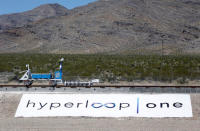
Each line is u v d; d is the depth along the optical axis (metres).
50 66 46.22
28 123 23.14
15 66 46.00
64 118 24.11
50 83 30.23
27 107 25.47
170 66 44.75
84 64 47.62
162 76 37.16
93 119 23.89
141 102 25.62
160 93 26.73
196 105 25.28
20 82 35.03
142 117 24.12
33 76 30.19
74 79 35.56
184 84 33.62
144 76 37.47
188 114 24.31
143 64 47.06
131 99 25.92
